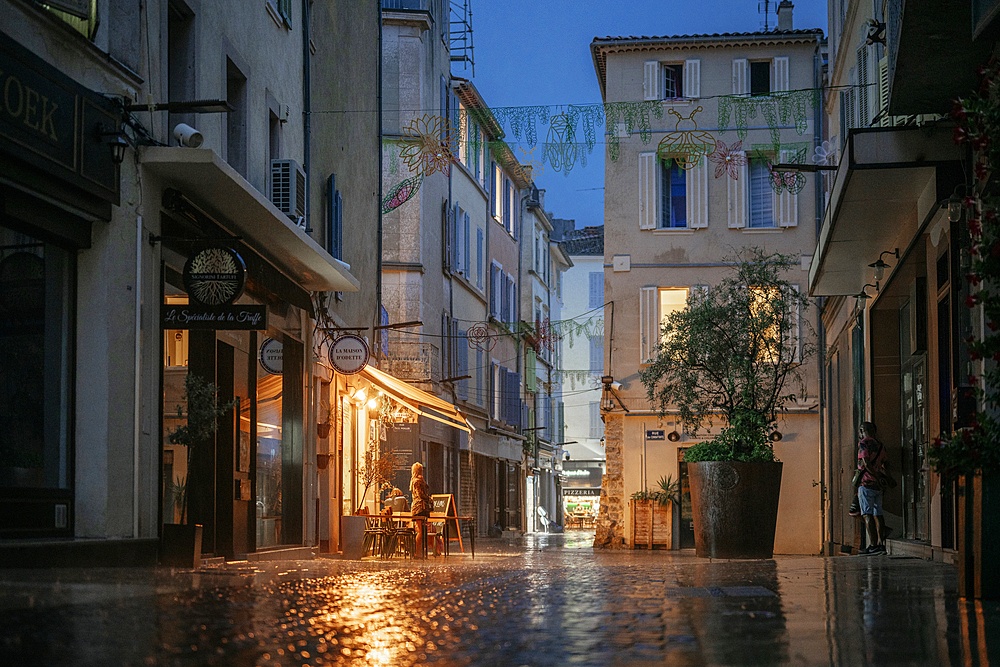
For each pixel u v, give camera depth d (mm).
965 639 4891
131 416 10414
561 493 58062
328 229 18891
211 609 6031
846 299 19922
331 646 4727
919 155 11289
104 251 10266
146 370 10789
